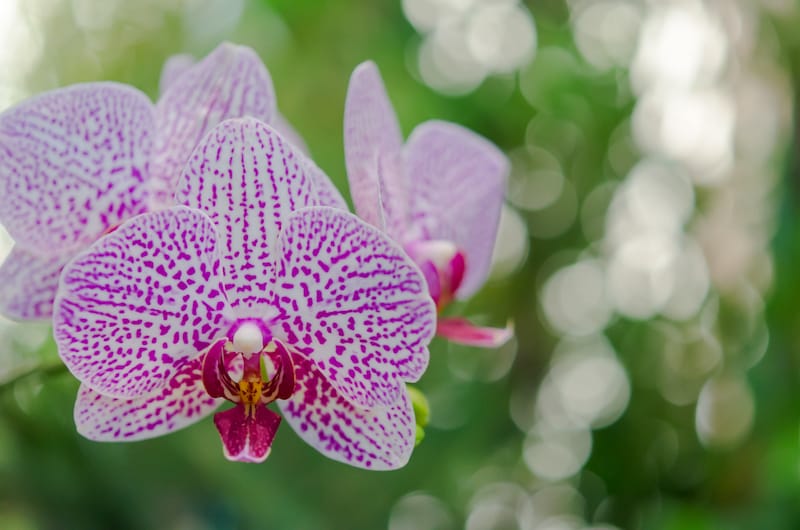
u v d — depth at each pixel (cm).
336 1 94
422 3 97
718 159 97
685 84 96
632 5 98
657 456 99
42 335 78
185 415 60
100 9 90
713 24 95
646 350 99
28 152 61
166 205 62
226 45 61
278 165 58
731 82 94
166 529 80
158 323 59
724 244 94
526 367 101
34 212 62
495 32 99
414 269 58
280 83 93
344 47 95
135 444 80
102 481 79
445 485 93
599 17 99
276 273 59
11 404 77
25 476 78
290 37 94
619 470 99
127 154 62
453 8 98
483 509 102
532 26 99
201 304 59
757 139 93
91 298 58
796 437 81
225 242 58
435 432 94
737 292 93
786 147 89
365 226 58
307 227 58
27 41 88
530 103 98
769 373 84
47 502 79
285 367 60
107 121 62
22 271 62
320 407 60
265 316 60
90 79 90
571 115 98
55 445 78
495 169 68
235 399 60
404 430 60
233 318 60
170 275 58
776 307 85
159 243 58
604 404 100
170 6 92
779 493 81
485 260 68
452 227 68
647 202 100
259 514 81
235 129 58
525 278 103
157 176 62
